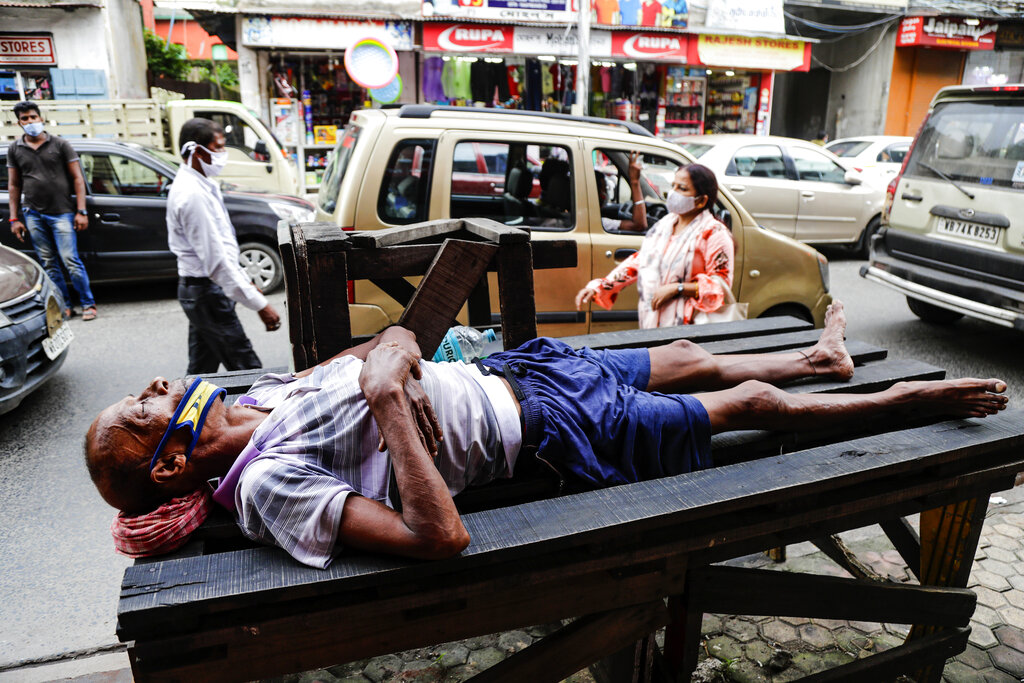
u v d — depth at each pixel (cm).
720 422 201
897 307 729
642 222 447
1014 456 211
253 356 414
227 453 165
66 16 1111
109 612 268
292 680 236
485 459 181
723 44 1316
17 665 238
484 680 161
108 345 579
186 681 137
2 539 313
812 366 246
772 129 1828
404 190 400
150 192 710
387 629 149
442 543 140
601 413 189
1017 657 247
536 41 1198
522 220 432
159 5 1075
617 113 1324
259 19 1107
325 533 144
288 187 1020
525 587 159
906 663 217
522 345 222
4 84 1128
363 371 160
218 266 377
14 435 416
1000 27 1619
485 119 416
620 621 172
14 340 402
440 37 1162
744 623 267
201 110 1002
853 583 201
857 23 1560
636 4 1223
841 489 190
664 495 169
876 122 1595
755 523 174
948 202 561
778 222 882
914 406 216
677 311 343
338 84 1248
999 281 520
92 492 356
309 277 204
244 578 138
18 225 633
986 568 294
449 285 216
